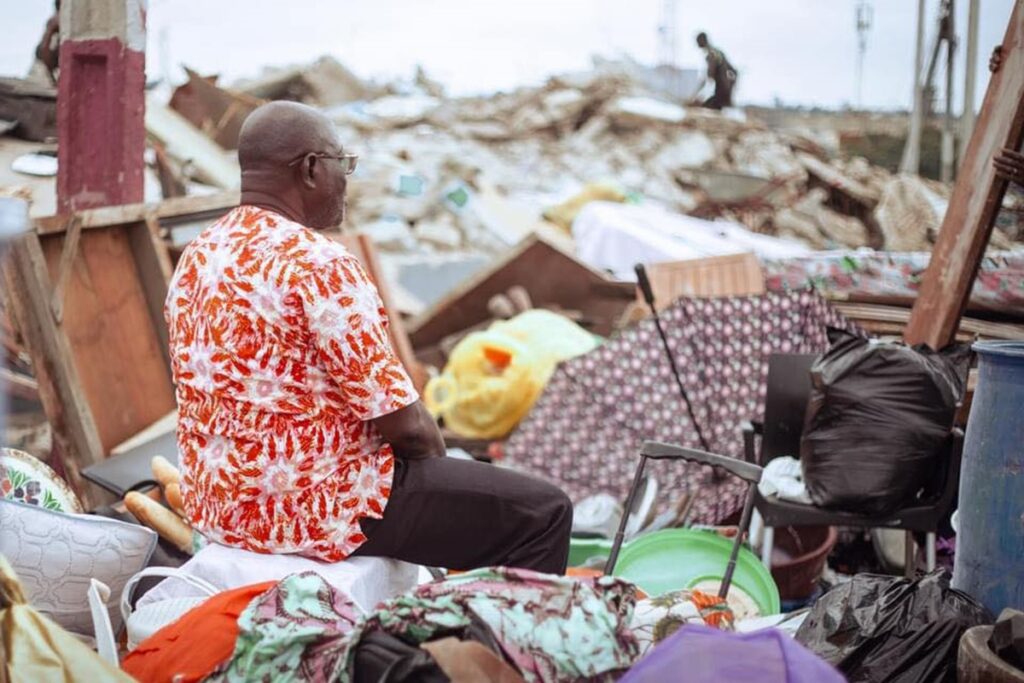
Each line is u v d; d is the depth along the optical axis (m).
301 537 3.00
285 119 3.10
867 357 4.05
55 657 2.52
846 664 3.07
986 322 5.31
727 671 2.25
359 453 3.04
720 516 4.91
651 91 21.53
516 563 3.11
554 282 8.86
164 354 5.87
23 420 4.89
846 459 4.04
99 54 5.76
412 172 15.64
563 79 20.61
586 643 2.58
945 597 3.14
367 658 2.53
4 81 7.00
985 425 3.22
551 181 17.30
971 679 2.76
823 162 17.02
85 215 5.23
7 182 6.55
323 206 3.18
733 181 14.79
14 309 4.84
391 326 7.31
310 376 2.96
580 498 5.31
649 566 4.15
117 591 3.36
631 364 5.51
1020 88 4.69
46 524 3.30
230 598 2.80
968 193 4.92
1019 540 3.14
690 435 5.38
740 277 7.30
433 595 2.63
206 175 9.61
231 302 2.94
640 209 10.83
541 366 6.94
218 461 3.00
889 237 11.88
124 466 4.47
